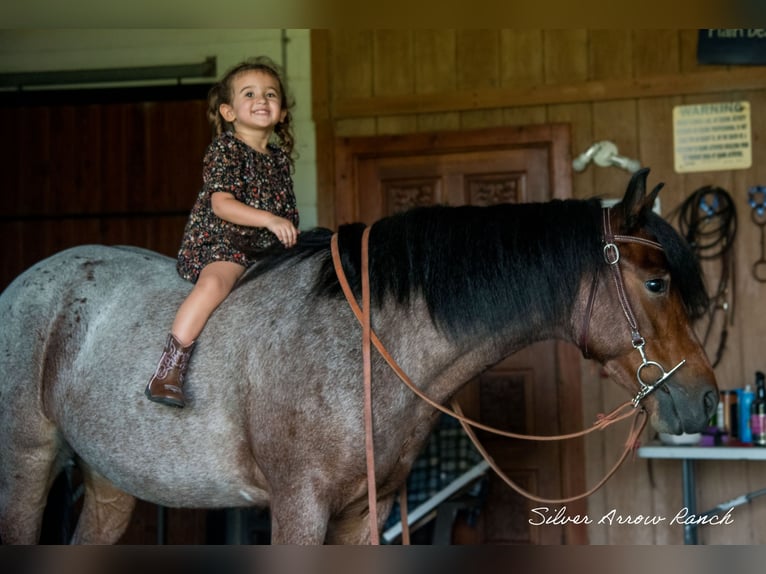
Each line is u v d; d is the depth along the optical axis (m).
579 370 4.03
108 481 2.80
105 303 2.48
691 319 2.16
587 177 4.09
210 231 2.35
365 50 4.27
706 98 4.00
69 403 2.44
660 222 2.15
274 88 2.43
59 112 4.50
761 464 3.87
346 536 2.32
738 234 3.95
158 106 4.43
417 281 2.19
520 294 2.16
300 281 2.28
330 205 4.23
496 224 2.21
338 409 2.09
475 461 3.56
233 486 2.28
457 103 4.16
